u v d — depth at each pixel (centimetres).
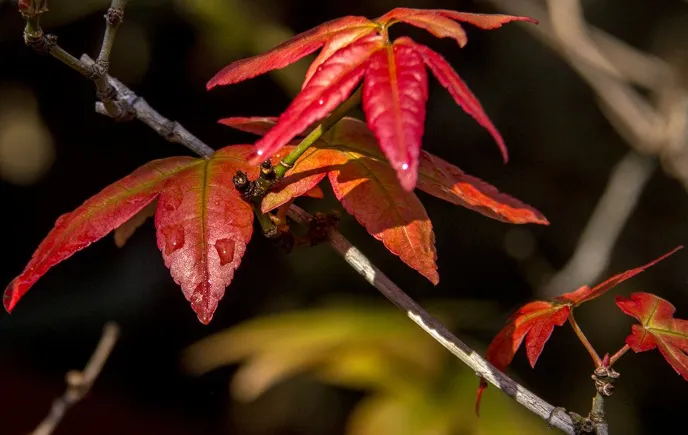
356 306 102
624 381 161
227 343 109
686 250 161
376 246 159
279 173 68
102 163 156
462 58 159
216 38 130
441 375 93
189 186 68
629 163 129
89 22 138
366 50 65
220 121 72
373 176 69
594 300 161
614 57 143
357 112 132
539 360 160
